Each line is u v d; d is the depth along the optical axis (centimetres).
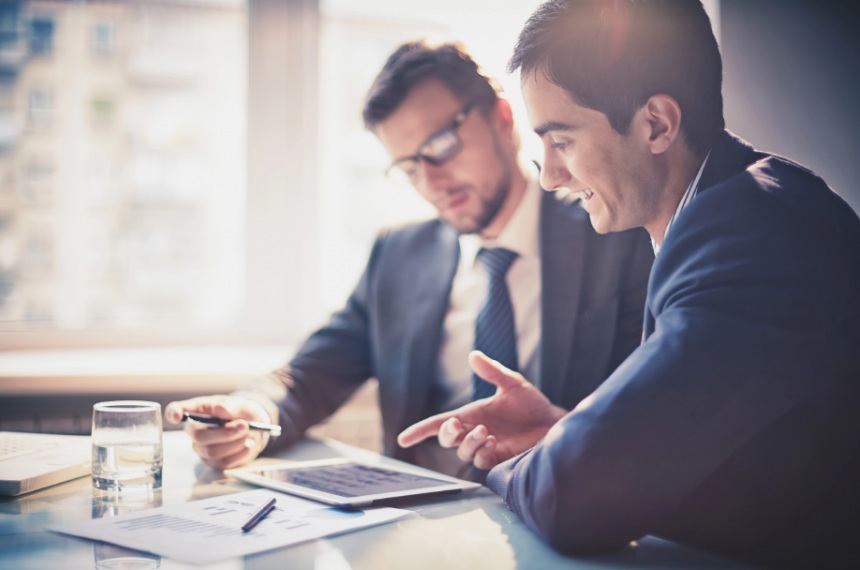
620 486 52
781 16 140
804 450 54
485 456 76
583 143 66
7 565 50
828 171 139
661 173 66
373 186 184
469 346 126
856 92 140
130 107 176
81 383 145
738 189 59
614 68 63
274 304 185
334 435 160
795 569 55
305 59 182
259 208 183
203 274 183
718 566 53
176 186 180
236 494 71
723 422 52
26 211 171
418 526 62
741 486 54
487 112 118
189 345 181
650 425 52
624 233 105
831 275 55
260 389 110
